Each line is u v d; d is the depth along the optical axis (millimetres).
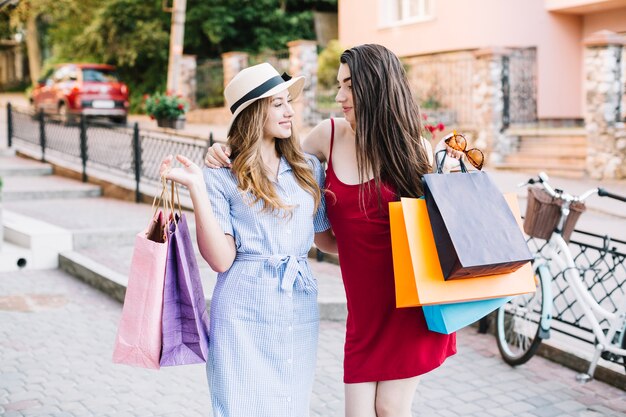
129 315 2516
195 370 4824
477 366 4895
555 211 4605
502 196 2697
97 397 4348
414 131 2756
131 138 10969
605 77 12062
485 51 13938
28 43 30641
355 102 2723
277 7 25688
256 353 2635
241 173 2600
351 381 2885
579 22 16328
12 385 4500
